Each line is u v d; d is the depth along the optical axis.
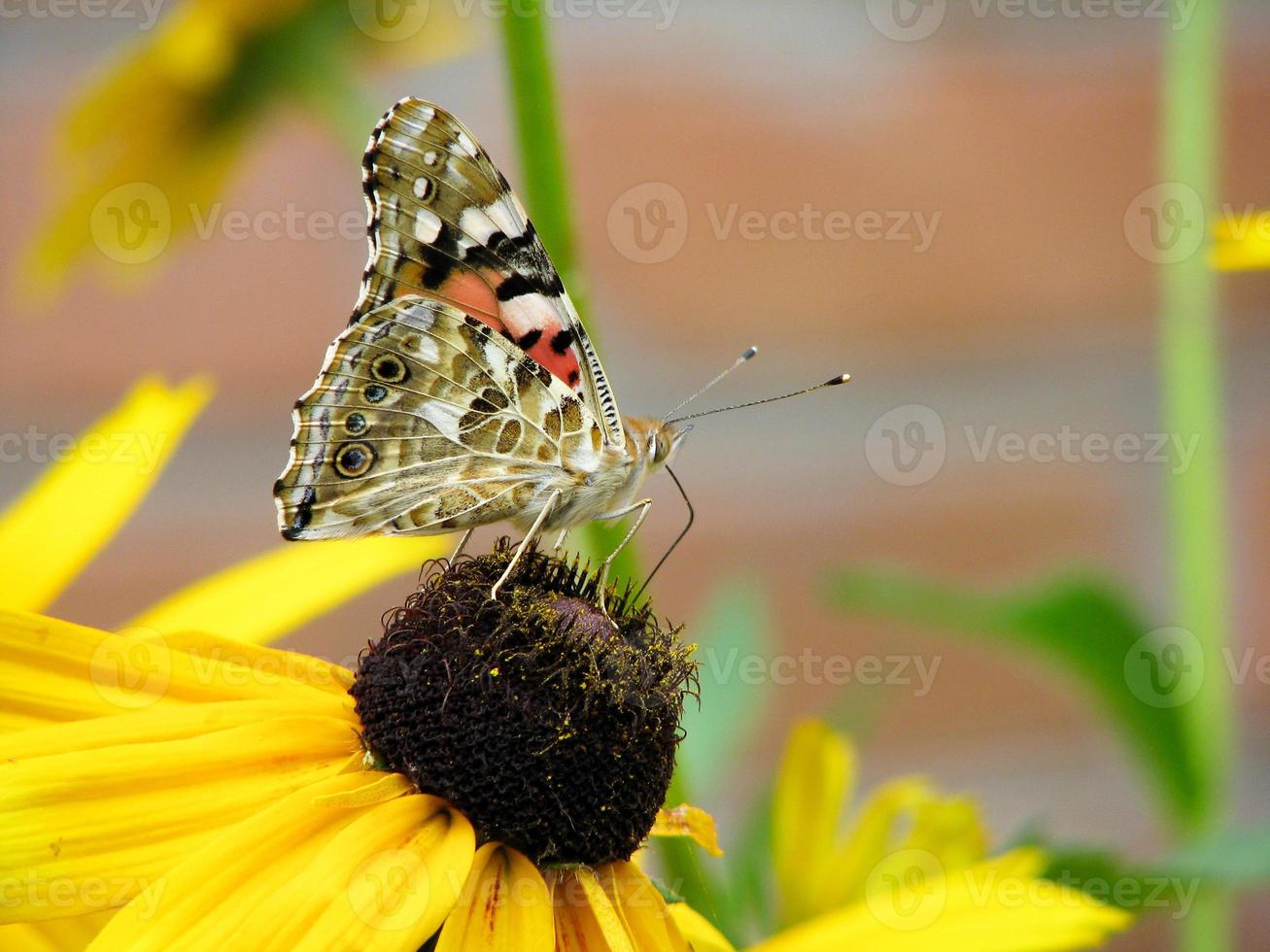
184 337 0.59
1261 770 0.60
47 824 0.44
